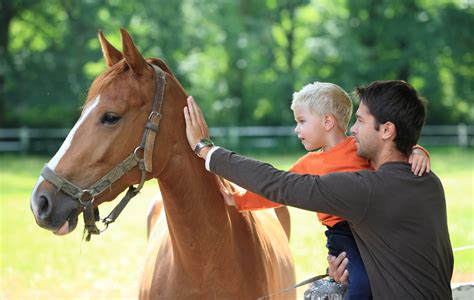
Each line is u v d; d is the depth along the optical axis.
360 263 4.26
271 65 40.22
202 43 38.16
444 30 38.84
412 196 3.94
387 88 4.08
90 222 4.32
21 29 37.50
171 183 4.54
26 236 14.85
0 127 35.84
